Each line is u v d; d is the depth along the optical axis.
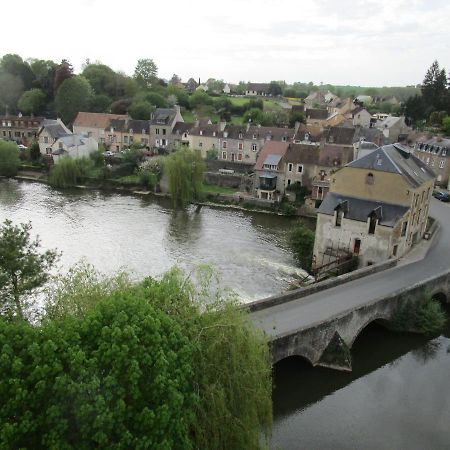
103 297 20.25
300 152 73.31
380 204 44.34
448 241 50.00
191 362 18.12
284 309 31.86
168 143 99.62
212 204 73.25
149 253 51.03
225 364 19.55
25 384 14.69
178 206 71.44
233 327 20.16
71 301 21.16
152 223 62.00
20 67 131.75
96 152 89.69
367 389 30.47
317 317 30.70
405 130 105.62
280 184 74.25
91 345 16.50
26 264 24.95
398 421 27.42
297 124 88.44
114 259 48.97
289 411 28.12
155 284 21.28
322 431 26.38
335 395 29.66
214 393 18.47
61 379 14.55
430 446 25.59
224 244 54.91
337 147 72.44
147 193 78.81
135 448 14.85
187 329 19.66
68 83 119.25
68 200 72.25
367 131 89.38
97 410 14.45
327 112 127.94
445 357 34.72
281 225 64.44
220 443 18.44
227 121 124.69
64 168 80.94
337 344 30.58
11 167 87.00
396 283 37.88
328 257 46.16
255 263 49.34
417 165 49.62
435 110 124.69
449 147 74.88
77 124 107.38
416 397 29.77
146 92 135.38
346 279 37.69
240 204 73.06
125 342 16.12
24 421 14.07
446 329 38.41
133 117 115.88
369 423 27.17
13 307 24.06
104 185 81.44
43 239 53.56
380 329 36.88
